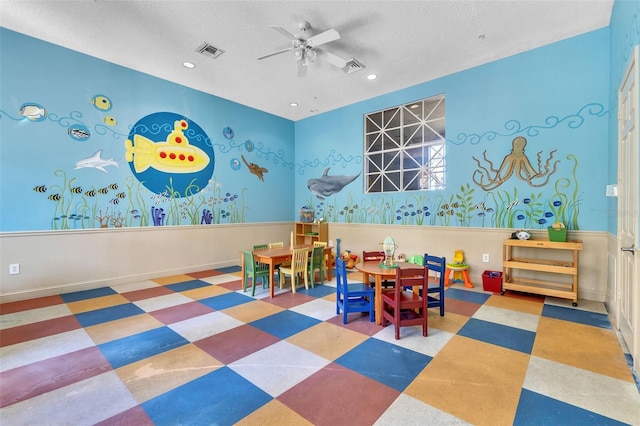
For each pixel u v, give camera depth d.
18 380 2.01
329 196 6.22
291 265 4.21
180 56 4.06
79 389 1.91
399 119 5.22
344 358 2.28
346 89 5.13
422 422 1.59
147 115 4.62
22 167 3.65
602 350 2.36
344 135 5.95
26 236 3.69
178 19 3.25
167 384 1.96
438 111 4.78
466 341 2.54
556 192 3.76
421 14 3.17
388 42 3.70
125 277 4.48
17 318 3.10
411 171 5.09
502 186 4.14
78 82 4.01
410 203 5.05
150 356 2.33
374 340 2.59
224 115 5.58
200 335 2.70
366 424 1.58
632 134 2.24
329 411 1.68
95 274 4.21
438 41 3.69
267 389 1.89
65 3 3.02
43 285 3.81
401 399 1.78
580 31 3.52
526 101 3.94
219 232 5.55
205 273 5.13
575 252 3.38
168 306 3.49
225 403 1.76
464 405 1.72
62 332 2.77
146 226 4.66
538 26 3.40
